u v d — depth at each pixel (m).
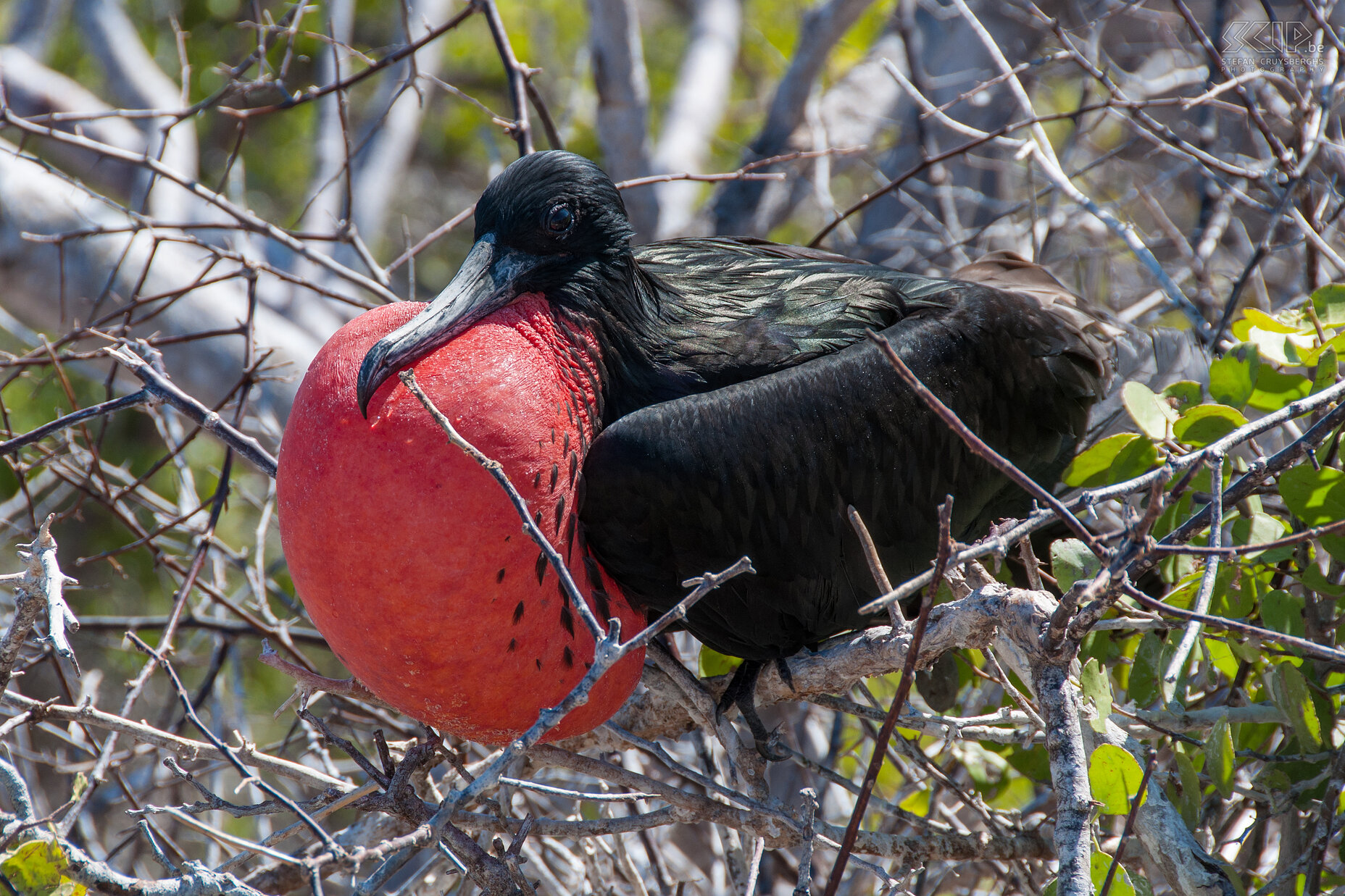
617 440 7.62
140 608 17.55
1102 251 12.54
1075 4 15.69
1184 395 9.18
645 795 7.61
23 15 18.56
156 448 17.28
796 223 20.33
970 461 9.10
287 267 15.85
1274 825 9.21
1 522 10.45
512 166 7.96
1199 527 6.44
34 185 14.83
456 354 6.99
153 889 5.75
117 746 10.59
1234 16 13.77
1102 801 6.57
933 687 9.39
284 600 12.49
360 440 6.71
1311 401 6.36
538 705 7.29
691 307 8.89
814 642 8.73
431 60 19.28
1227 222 12.62
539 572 6.99
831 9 16.67
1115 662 8.73
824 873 10.17
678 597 8.00
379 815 8.22
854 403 8.38
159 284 14.66
